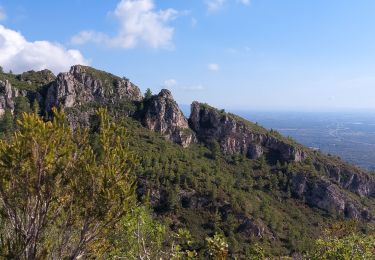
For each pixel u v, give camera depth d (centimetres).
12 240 1096
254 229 8706
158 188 9044
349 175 13275
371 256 1529
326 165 13488
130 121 13100
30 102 12450
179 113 13850
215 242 1284
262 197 11069
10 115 10700
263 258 1814
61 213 1124
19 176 1077
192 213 8925
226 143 13925
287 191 11888
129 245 1294
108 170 1095
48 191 1098
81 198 1105
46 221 1099
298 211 11125
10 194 1080
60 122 1139
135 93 14425
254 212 9325
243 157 13512
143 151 10950
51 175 1098
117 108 13475
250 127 14388
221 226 8694
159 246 1306
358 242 1592
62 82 12738
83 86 13475
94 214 1104
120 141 1191
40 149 1078
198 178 10281
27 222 1095
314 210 11475
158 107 13512
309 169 12875
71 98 12688
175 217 8656
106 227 1137
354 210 11538
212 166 12388
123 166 1152
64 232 1125
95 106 13025
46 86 13250
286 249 8394
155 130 13300
